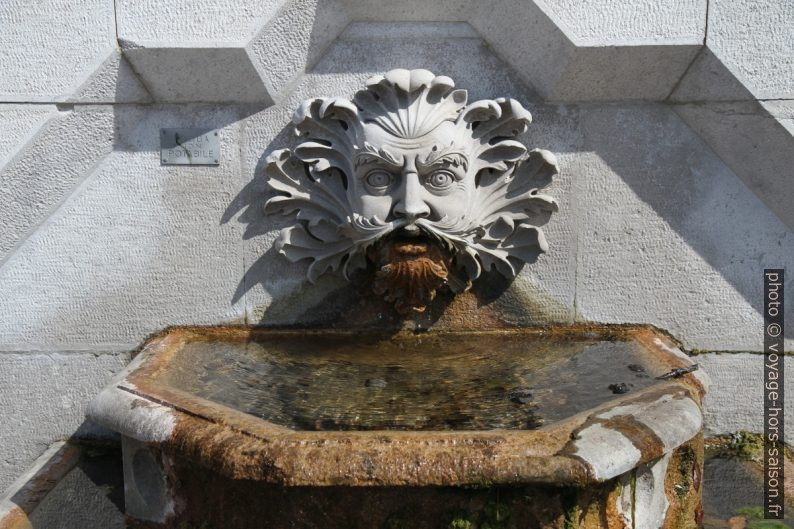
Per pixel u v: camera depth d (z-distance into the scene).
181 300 3.13
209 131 3.03
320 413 2.26
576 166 3.07
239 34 2.81
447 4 2.92
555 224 3.10
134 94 2.96
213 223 3.09
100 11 2.81
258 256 3.11
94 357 3.14
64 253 3.07
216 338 3.10
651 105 3.04
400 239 2.90
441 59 3.01
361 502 2.02
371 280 3.12
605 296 3.15
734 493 2.80
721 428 3.17
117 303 3.11
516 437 2.02
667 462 2.39
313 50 2.96
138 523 2.50
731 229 3.10
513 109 2.90
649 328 3.16
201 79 2.92
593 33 2.79
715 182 3.07
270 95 2.98
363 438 2.01
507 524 2.03
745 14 2.78
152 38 2.81
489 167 2.97
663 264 3.12
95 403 2.46
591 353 2.89
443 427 2.13
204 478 2.21
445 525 2.02
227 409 2.28
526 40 2.90
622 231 3.11
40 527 2.54
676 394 2.38
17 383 3.13
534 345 3.04
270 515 2.10
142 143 3.03
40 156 2.93
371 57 3.01
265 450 1.98
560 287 3.14
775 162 2.95
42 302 3.09
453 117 2.89
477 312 3.17
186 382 2.57
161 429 2.21
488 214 3.02
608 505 2.15
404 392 2.48
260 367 2.76
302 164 3.02
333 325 3.16
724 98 2.90
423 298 3.01
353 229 2.91
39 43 2.83
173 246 3.09
